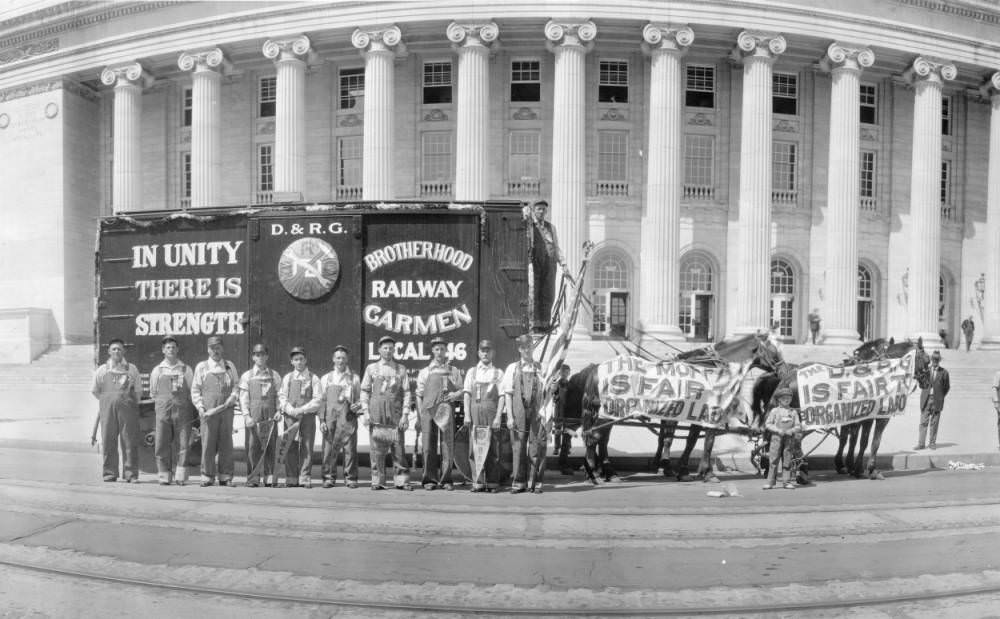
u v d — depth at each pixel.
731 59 35.88
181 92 39.91
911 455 15.03
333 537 8.27
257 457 11.63
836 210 35.22
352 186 37.06
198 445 12.78
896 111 38.66
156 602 6.20
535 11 33.06
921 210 36.66
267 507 9.86
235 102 38.56
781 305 37.22
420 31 34.28
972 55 37.09
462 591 6.50
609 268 35.94
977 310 40.47
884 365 12.82
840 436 13.57
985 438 18.27
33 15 39.44
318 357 12.69
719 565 7.34
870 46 35.19
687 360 12.88
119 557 7.45
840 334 34.72
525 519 9.29
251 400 11.56
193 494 10.73
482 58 33.31
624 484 12.30
